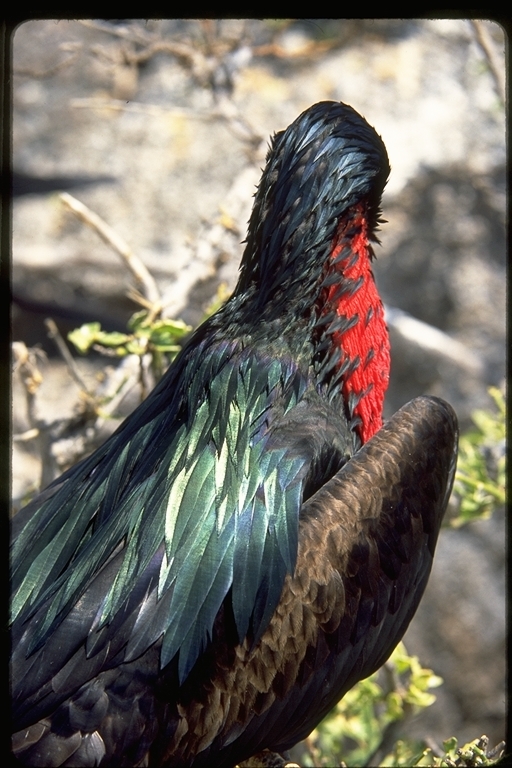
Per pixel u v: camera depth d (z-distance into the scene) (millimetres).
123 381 7965
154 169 15234
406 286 16062
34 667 5059
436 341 13719
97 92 15242
